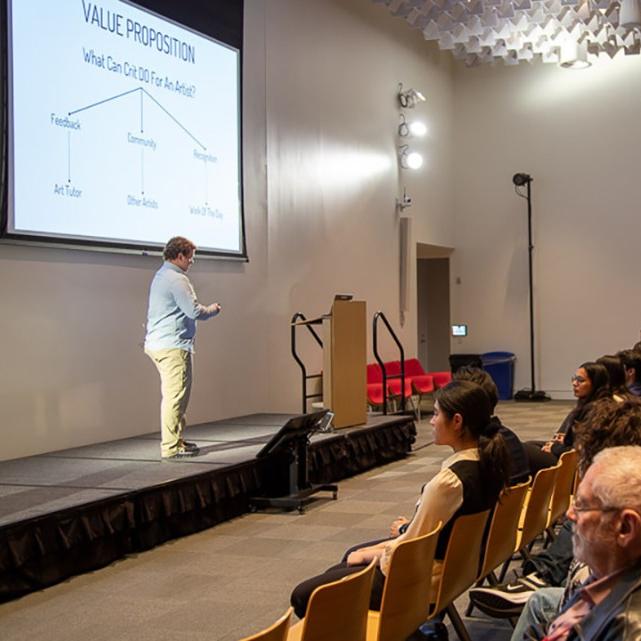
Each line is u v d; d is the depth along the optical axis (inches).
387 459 321.7
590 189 522.3
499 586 130.9
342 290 412.5
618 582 65.4
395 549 99.9
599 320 520.7
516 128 539.5
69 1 251.9
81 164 255.9
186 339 239.3
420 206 500.7
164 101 289.9
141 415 284.7
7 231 232.1
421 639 122.9
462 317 554.6
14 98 234.4
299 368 376.8
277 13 362.3
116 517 189.2
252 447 258.5
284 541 207.8
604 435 95.2
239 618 152.8
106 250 265.1
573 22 417.1
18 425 241.3
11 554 162.1
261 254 350.0
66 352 256.5
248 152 342.3
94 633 145.9
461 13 413.7
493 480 118.7
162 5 289.4
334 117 406.9
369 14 441.1
